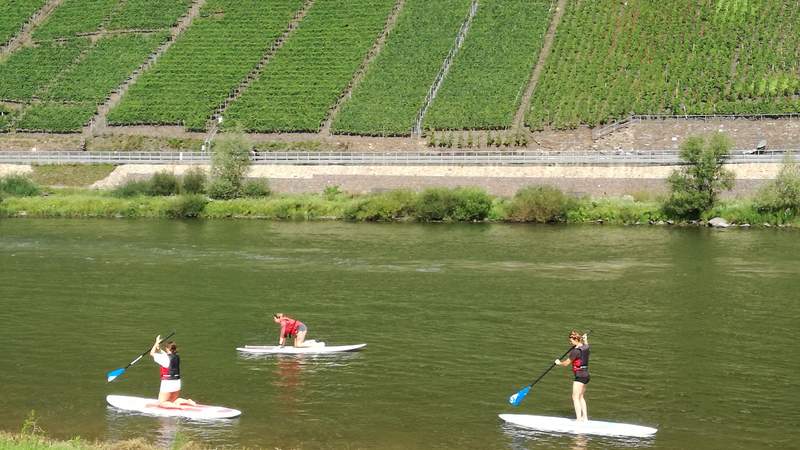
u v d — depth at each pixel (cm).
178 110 13562
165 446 3366
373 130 12550
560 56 13650
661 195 9506
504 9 15112
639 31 13925
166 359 3778
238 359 4534
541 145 11762
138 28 16200
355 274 6644
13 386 4084
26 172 11625
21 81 15012
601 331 5072
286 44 15088
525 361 4506
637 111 12119
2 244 8019
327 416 3725
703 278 6419
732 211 9000
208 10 16375
